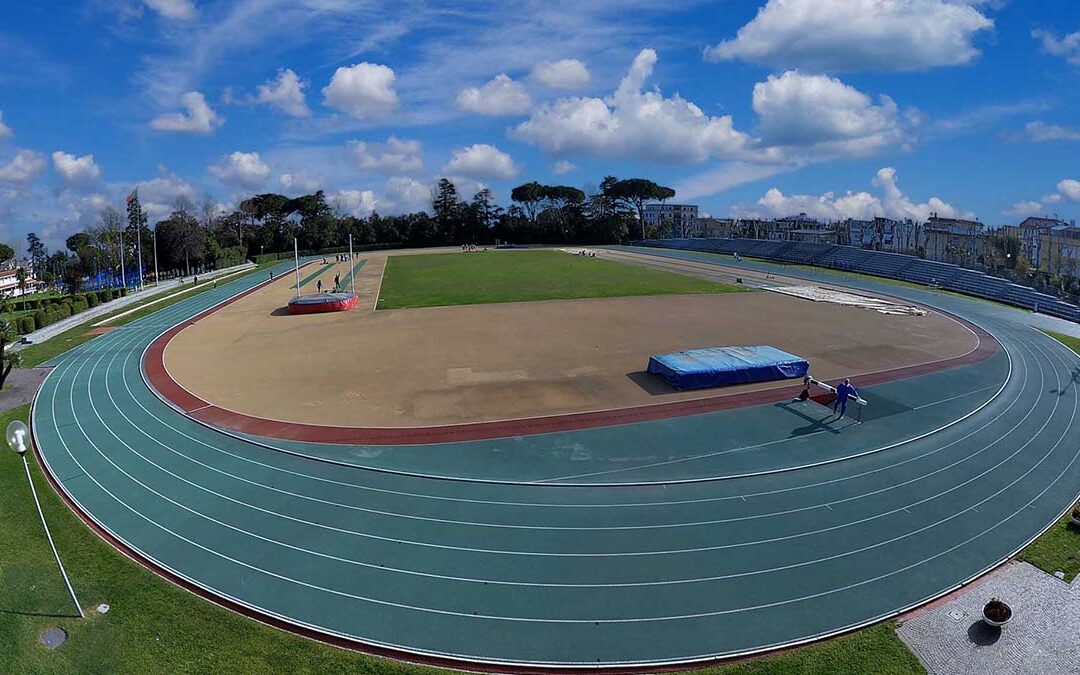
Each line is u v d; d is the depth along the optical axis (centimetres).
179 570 1427
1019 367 3083
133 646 1184
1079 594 1351
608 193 13362
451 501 1725
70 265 8775
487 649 1193
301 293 5784
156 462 2011
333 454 2039
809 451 2045
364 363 3136
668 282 6203
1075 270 7638
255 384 2817
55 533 1590
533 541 1534
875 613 1291
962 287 5725
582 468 1917
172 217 9312
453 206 13800
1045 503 1734
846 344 3484
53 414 2505
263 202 12494
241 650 1180
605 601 1321
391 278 6906
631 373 2903
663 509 1680
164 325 4334
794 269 7569
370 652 1186
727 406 2455
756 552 1491
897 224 9869
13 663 1130
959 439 2158
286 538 1555
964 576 1410
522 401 2520
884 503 1722
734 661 1166
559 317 4297
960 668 1149
